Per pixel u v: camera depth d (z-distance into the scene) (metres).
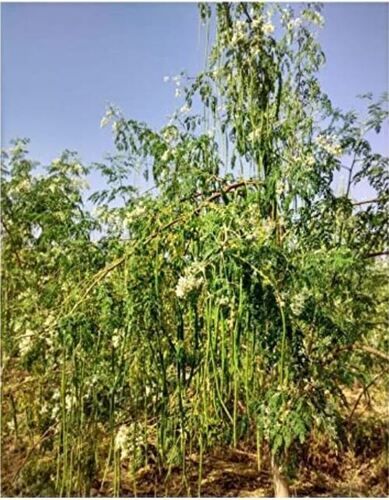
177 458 2.18
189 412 2.15
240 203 2.13
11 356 2.74
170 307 1.98
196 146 2.38
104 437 2.47
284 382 1.90
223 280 1.70
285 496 2.30
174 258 1.92
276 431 1.96
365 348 2.33
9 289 2.90
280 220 2.25
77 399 2.15
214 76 2.44
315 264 2.05
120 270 2.08
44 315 2.55
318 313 2.04
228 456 2.80
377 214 2.47
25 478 2.41
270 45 2.38
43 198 2.79
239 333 1.74
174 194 2.37
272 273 1.82
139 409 2.30
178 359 1.91
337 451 2.48
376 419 2.72
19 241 2.99
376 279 2.67
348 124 2.44
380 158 2.46
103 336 2.10
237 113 2.37
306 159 2.23
